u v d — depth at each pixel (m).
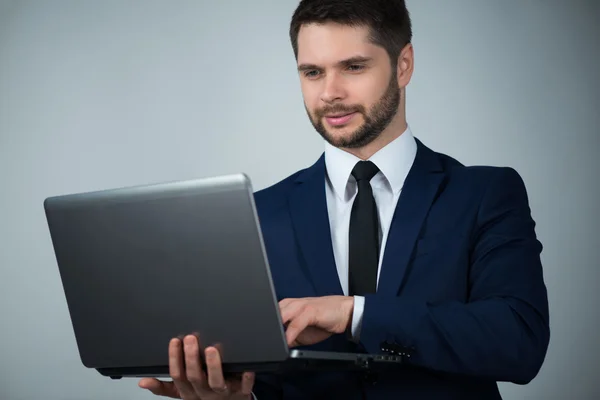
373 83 1.77
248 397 1.64
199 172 4.30
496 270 1.74
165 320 1.49
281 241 1.90
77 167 4.48
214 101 4.29
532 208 3.97
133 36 4.41
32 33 4.54
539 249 1.80
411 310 1.63
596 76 3.97
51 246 4.55
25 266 4.57
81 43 4.49
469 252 1.80
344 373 1.77
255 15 4.26
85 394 4.51
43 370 4.55
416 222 1.80
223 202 1.39
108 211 1.49
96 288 1.55
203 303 1.44
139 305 1.51
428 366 1.64
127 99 4.41
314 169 1.96
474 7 3.99
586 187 3.97
